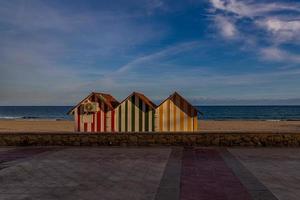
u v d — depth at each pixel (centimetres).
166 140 1324
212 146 1307
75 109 1539
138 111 1496
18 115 9350
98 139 1338
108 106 1515
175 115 1477
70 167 935
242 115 8456
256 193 668
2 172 873
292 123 4459
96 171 882
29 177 819
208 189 700
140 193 675
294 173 848
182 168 912
